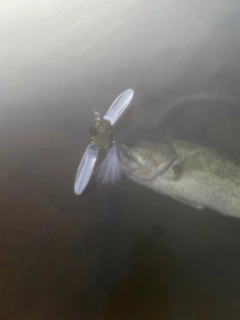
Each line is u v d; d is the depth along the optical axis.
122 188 0.32
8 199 0.33
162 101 0.38
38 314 0.28
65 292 0.29
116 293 0.29
